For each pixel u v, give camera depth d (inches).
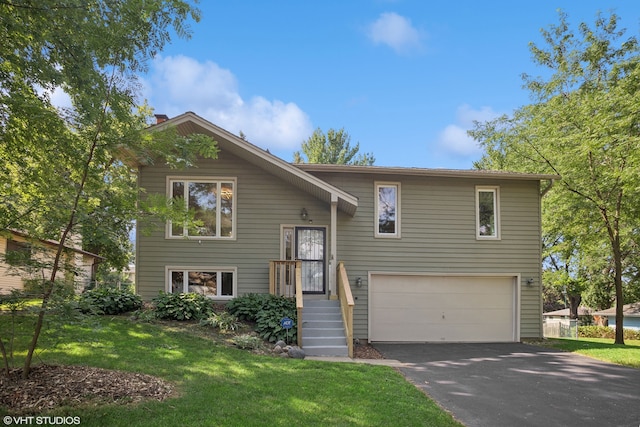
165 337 339.9
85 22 216.2
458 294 539.5
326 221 516.7
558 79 621.3
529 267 549.6
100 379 224.1
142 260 491.8
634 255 910.4
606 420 234.5
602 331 1026.1
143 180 496.1
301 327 396.5
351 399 232.4
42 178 228.2
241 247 503.8
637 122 501.0
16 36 219.3
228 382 244.7
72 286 214.7
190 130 474.3
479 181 551.5
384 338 522.0
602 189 595.5
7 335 236.1
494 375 335.9
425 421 212.2
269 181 513.7
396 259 529.3
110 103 223.3
